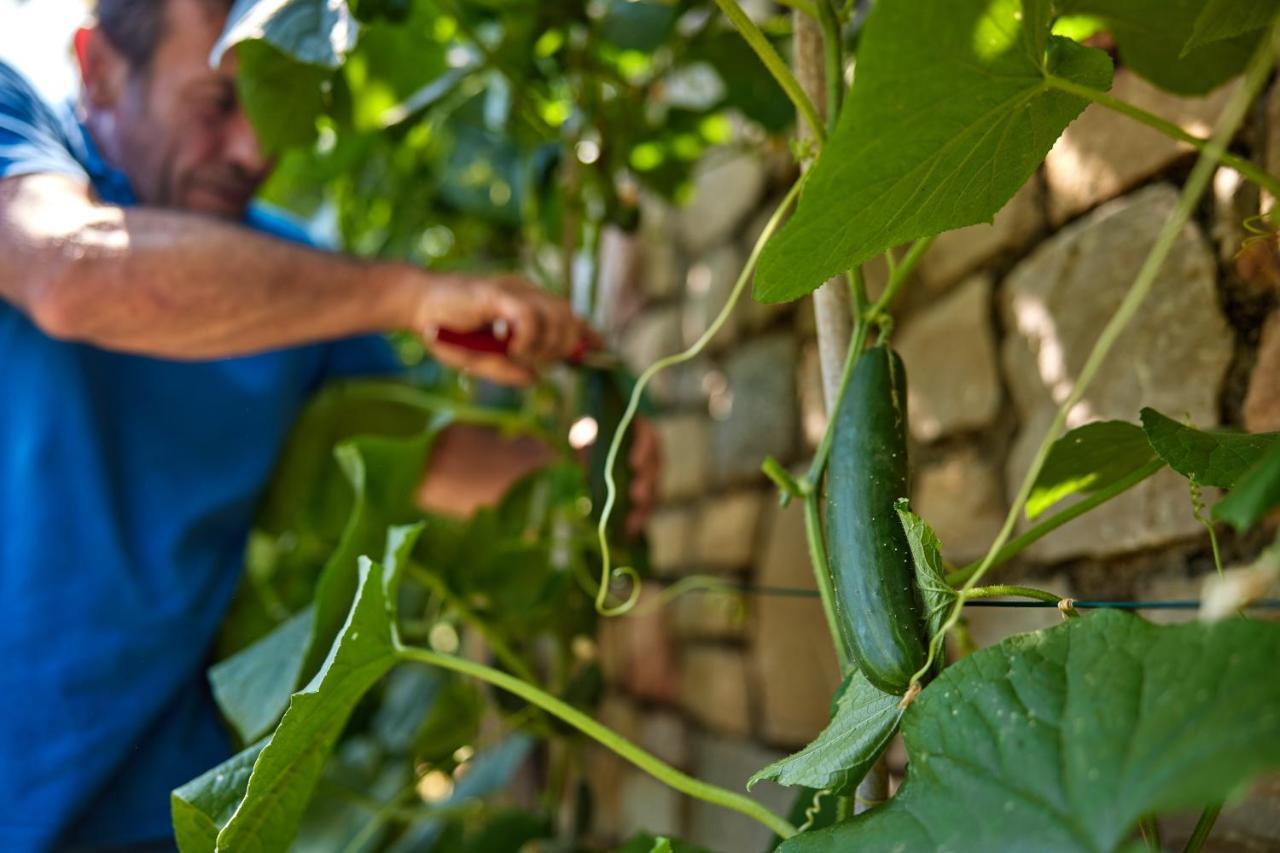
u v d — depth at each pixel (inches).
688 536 60.9
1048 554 35.6
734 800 25.5
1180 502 30.9
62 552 42.6
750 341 55.5
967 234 40.3
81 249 35.3
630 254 74.3
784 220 51.6
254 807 26.0
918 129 20.0
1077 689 19.0
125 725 42.8
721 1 23.9
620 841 64.9
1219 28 22.2
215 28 44.3
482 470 56.0
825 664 45.7
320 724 27.1
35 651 41.8
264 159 46.6
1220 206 30.5
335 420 52.7
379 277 39.4
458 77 49.6
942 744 20.0
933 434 41.8
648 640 63.5
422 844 50.5
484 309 39.1
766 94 49.5
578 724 27.1
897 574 22.1
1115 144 34.0
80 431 43.5
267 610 49.9
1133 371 32.7
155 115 45.3
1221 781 15.7
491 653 51.3
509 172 60.8
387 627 28.2
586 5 49.1
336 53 29.0
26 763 41.2
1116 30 28.5
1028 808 18.3
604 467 42.6
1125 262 33.3
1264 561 15.9
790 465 50.3
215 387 47.7
